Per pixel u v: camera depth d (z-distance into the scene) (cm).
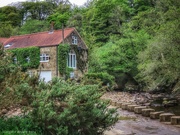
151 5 5172
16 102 762
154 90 3341
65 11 7000
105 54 3875
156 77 2495
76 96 771
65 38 3775
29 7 7850
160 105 2156
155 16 3859
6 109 802
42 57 3788
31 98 762
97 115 799
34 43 3972
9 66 784
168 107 2061
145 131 1206
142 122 1447
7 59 802
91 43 4541
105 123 841
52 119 731
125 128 1269
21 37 4359
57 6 7950
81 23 5716
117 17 5003
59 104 773
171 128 1278
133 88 3881
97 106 847
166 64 2098
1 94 738
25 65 3800
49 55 3725
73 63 3859
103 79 3566
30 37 4212
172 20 2153
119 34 4738
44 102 741
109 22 5034
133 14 5288
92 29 5116
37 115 729
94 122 815
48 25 6297
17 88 744
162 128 1279
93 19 5147
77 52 3922
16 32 6003
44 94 766
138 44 3775
